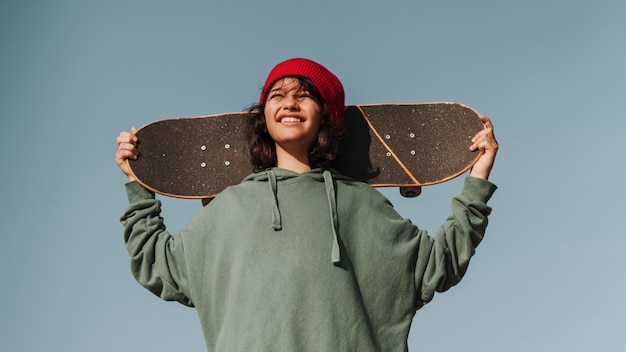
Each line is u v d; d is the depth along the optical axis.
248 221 4.52
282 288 4.33
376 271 4.52
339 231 4.52
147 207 4.89
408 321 4.55
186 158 5.05
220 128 5.11
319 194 4.61
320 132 4.81
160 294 4.69
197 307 4.57
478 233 4.74
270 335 4.26
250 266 4.41
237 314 4.36
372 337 4.40
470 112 5.06
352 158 5.02
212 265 4.57
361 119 5.09
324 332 4.28
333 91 4.88
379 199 4.72
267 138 4.92
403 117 5.09
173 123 5.11
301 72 4.84
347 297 4.37
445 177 4.97
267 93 4.88
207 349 4.52
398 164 5.01
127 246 4.78
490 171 4.93
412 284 4.61
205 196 5.01
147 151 5.04
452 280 4.70
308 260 4.39
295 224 4.48
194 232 4.63
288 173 4.66
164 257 4.67
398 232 4.64
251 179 4.75
